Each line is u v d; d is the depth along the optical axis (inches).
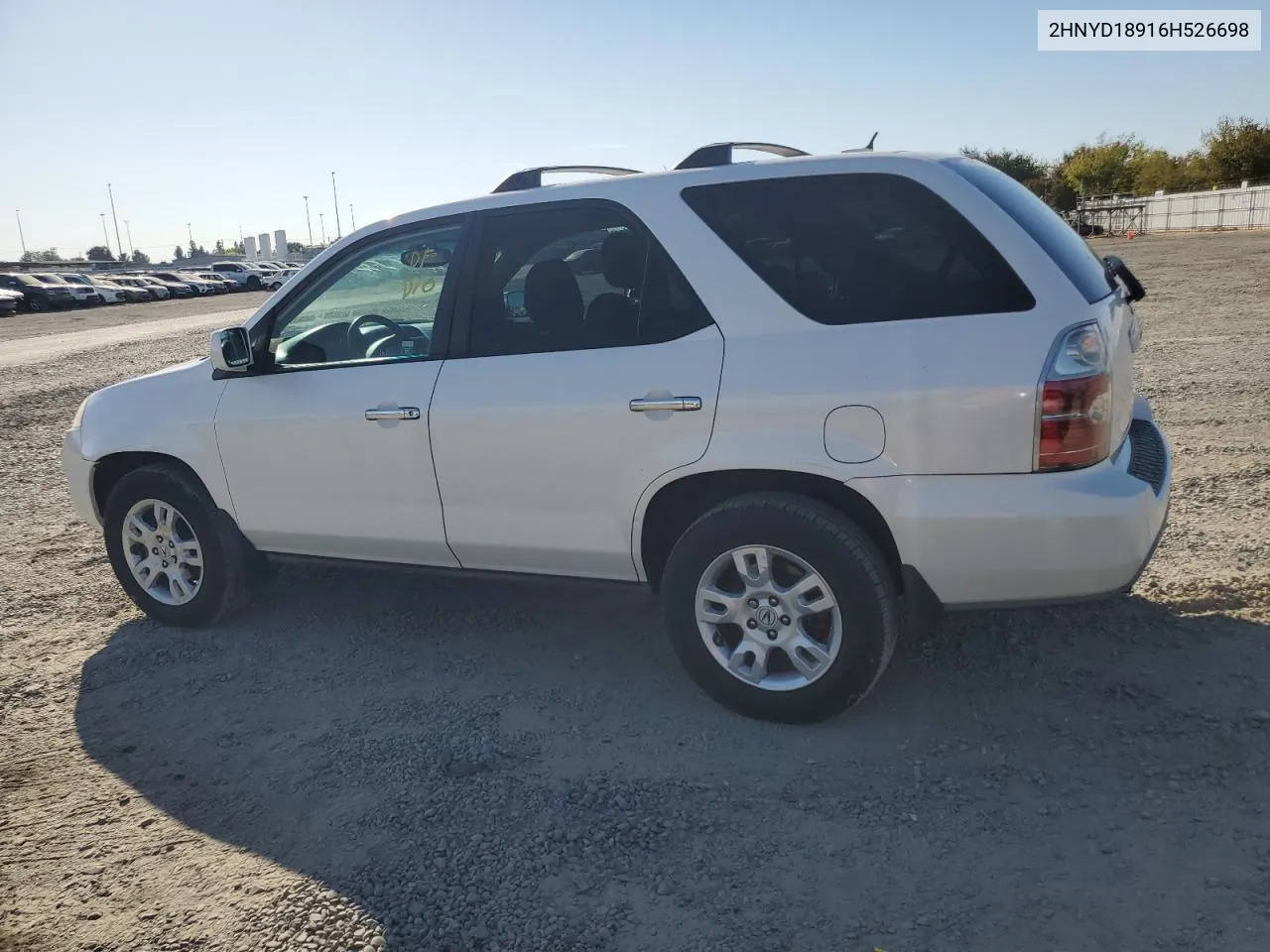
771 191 133.3
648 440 135.1
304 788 129.7
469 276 152.6
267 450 168.2
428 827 119.3
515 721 144.2
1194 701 134.2
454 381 150.3
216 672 166.9
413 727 143.9
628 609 183.6
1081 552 118.4
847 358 124.3
